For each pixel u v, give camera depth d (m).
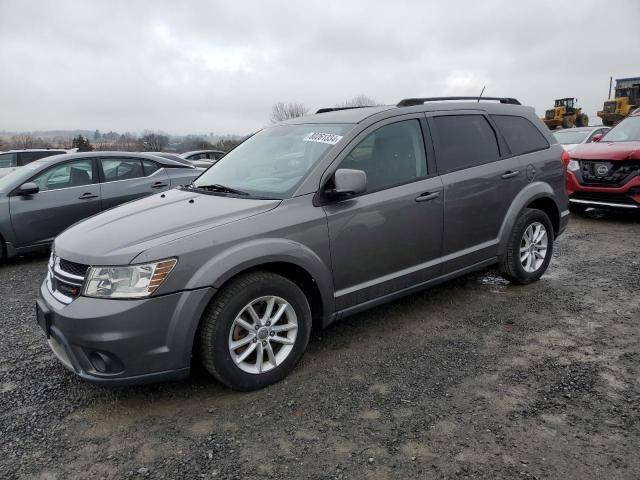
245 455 2.57
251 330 3.12
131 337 2.76
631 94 24.38
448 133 4.30
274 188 3.53
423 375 3.31
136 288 2.78
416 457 2.50
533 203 5.02
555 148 5.14
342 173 3.32
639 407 2.84
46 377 3.47
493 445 2.56
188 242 2.92
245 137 4.80
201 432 2.78
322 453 2.56
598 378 3.17
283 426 2.80
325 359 3.58
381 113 3.95
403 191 3.83
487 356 3.54
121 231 3.08
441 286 5.06
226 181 3.97
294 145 3.94
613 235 7.20
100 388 3.29
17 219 6.65
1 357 3.81
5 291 5.55
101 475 2.47
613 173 7.79
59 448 2.69
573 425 2.70
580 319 4.13
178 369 2.91
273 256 3.14
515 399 2.98
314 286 3.44
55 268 3.12
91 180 7.29
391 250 3.79
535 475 2.33
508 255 4.72
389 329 4.06
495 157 4.58
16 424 2.92
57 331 2.90
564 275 5.33
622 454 2.45
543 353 3.55
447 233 4.16
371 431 2.72
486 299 4.66
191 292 2.87
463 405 2.94
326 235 3.41
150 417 2.95
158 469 2.50
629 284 4.96
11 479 2.45
